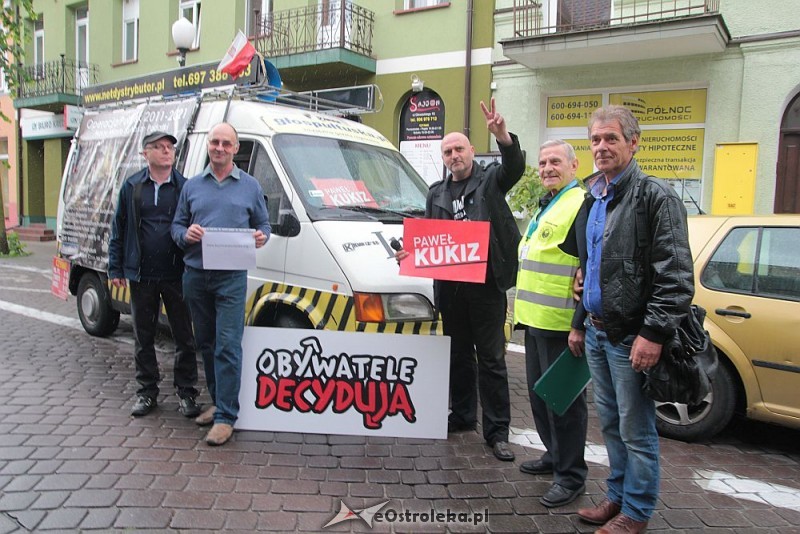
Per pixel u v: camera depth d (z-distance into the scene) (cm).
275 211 486
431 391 434
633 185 296
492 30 1123
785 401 412
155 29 1659
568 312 353
